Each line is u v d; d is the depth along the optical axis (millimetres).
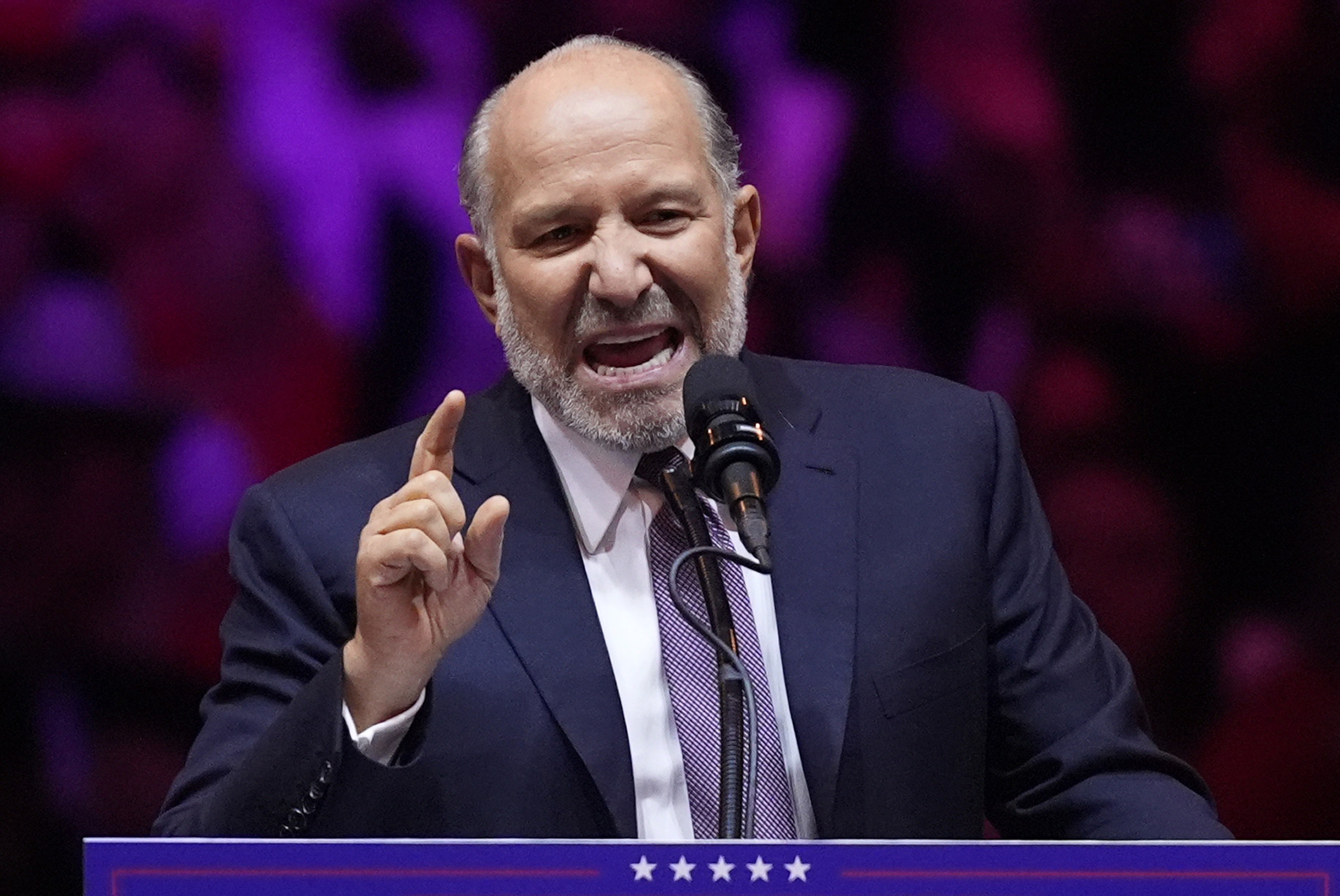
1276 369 12812
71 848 11875
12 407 11844
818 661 6891
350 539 7242
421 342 12219
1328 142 12711
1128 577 12852
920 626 7078
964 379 12688
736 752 5531
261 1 11984
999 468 7668
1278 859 4555
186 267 11984
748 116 12516
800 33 12484
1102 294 12750
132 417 11953
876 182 12609
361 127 12133
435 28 12148
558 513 7258
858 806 6785
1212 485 12883
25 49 11789
